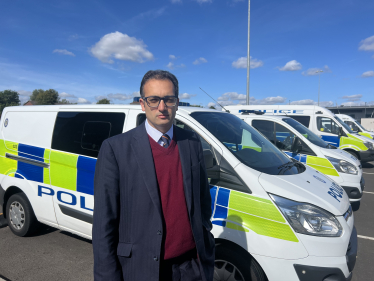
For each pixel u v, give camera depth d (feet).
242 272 7.22
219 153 8.05
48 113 11.55
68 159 10.25
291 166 9.46
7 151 12.35
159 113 4.75
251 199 7.29
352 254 7.15
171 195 4.79
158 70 4.92
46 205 11.00
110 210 4.60
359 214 16.90
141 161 4.62
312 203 7.16
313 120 31.91
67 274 9.80
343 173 16.11
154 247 4.52
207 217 5.67
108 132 9.88
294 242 6.74
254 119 19.19
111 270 4.51
